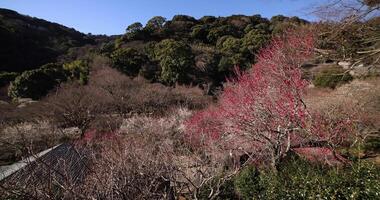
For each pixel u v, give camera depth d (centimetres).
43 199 405
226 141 883
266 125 802
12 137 1275
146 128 1393
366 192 537
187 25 4316
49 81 2688
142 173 497
